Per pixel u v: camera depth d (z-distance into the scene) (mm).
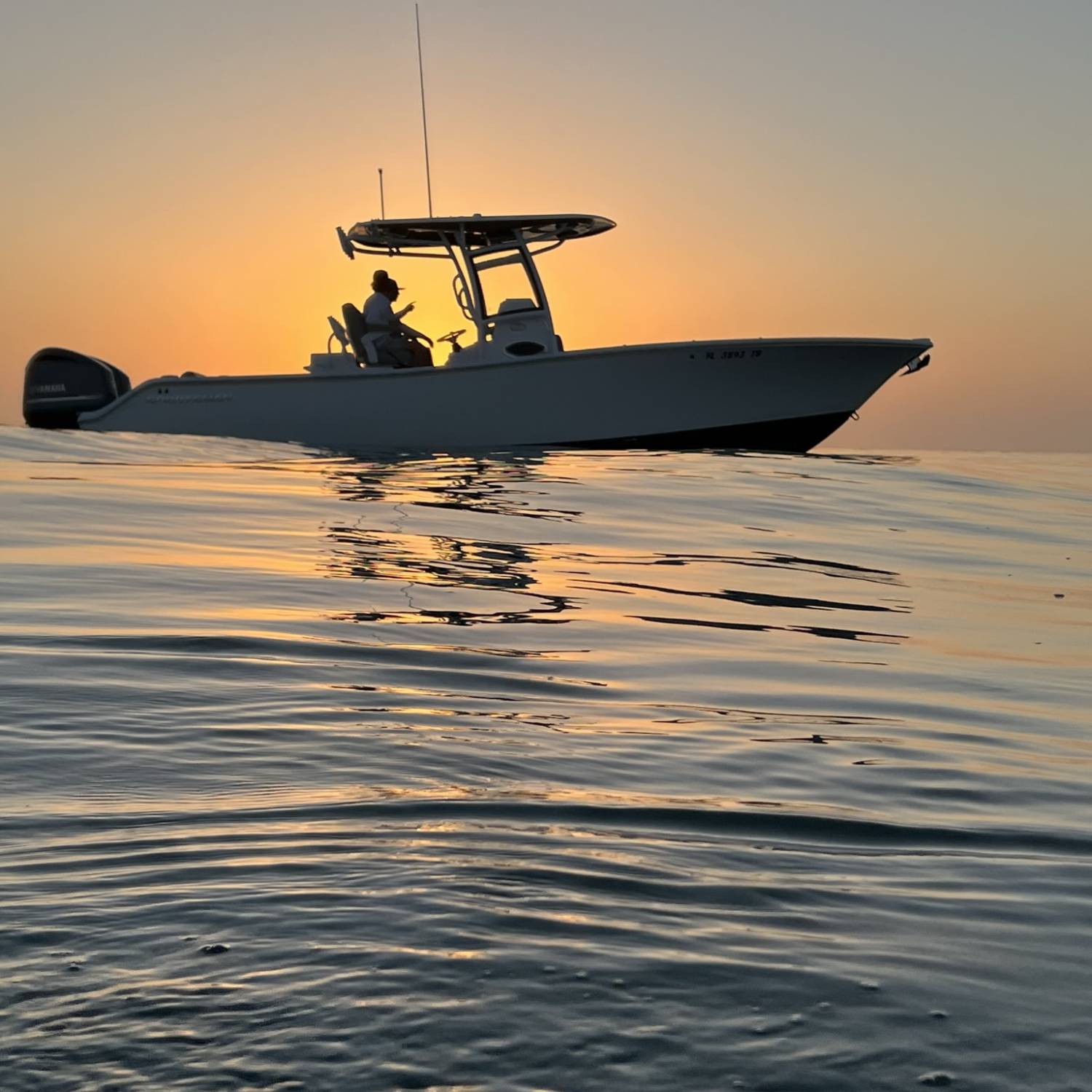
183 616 3779
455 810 1980
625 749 2492
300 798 2023
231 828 1837
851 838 1945
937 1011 1251
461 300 15352
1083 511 10734
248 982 1260
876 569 6406
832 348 14766
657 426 14891
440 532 6805
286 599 4262
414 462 12391
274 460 12344
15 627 3447
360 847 1751
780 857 1811
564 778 2232
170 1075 1066
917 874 1750
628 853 1784
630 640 3916
